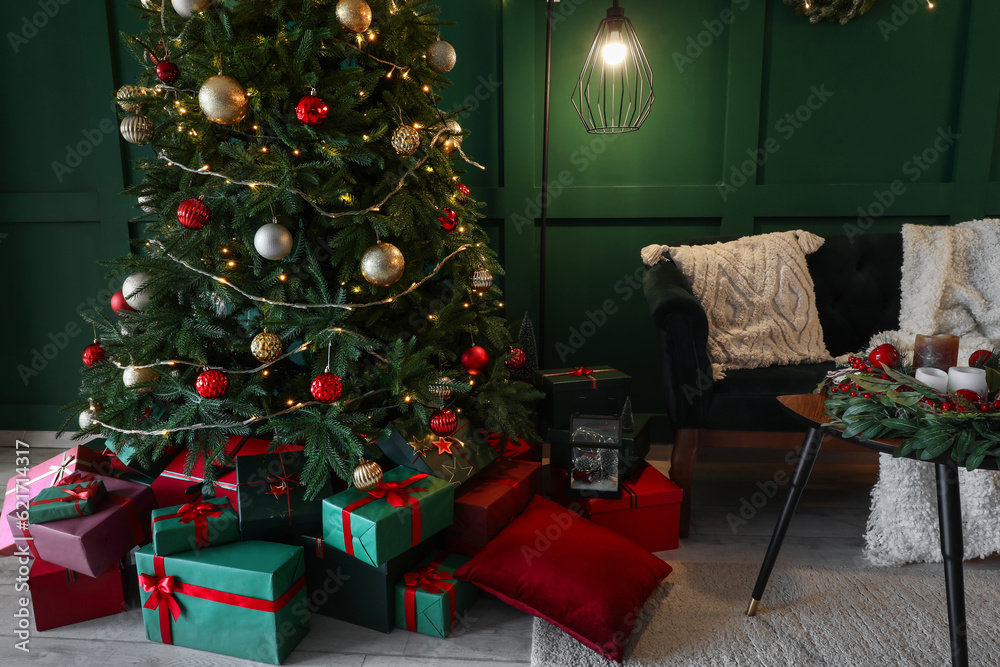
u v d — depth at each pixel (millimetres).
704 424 1693
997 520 1508
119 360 1479
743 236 2238
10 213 2365
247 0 1226
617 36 1916
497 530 1474
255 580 1193
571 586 1264
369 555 1242
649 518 1627
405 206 1397
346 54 1402
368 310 1467
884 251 2141
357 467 1309
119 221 2365
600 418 1615
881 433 1061
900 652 1229
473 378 1754
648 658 1224
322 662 1240
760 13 2150
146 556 1257
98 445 1713
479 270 1690
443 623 1302
